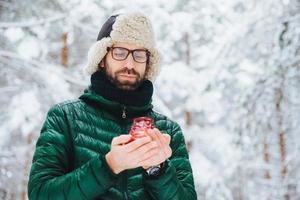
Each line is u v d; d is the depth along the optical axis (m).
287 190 8.29
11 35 7.12
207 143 10.77
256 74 8.27
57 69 7.47
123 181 1.93
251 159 8.62
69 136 1.96
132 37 2.05
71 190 1.69
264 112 8.13
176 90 10.18
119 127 2.02
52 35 8.16
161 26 9.93
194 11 10.82
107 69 2.07
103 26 2.15
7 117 7.46
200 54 11.24
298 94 7.89
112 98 2.03
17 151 7.55
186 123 10.90
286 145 8.18
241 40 8.45
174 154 2.15
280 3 8.00
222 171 9.62
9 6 7.48
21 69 7.11
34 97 6.96
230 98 10.06
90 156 1.92
